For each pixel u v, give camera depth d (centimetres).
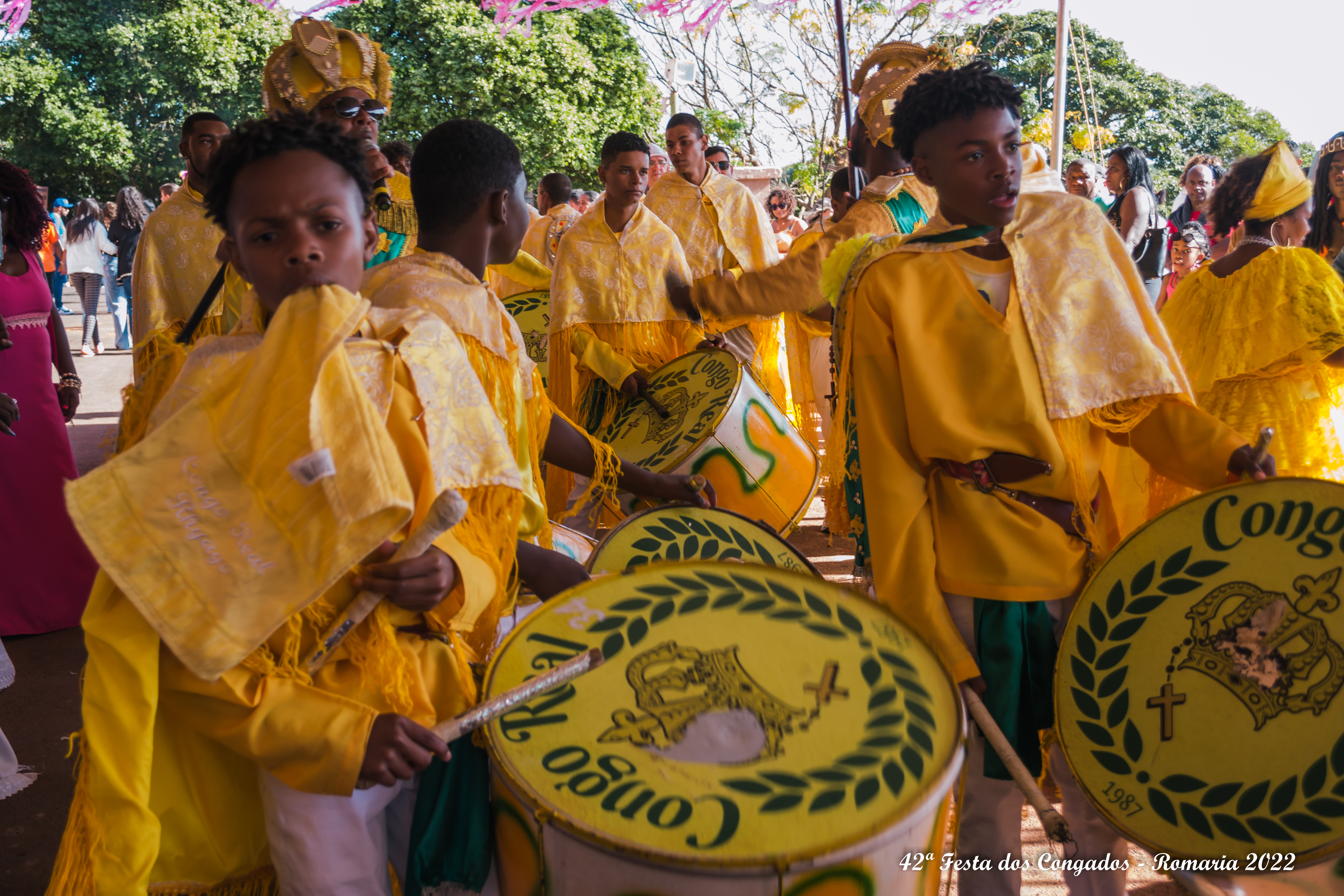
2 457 419
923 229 219
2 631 424
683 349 484
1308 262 330
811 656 165
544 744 150
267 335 140
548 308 568
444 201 220
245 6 3012
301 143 150
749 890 131
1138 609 186
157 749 154
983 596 203
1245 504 184
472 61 2592
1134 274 215
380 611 152
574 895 141
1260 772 170
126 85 2928
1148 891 242
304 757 143
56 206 1602
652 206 584
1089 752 182
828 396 247
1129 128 4131
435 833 163
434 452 155
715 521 256
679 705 156
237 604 133
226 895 161
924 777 143
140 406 187
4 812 288
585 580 197
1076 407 202
